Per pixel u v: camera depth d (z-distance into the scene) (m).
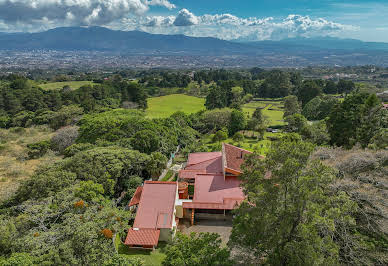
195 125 82.62
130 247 28.47
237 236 20.39
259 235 18.84
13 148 68.81
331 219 17.62
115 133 55.78
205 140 73.56
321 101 90.94
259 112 83.75
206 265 18.28
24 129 84.75
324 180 18.73
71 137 66.81
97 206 29.80
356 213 23.17
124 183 39.41
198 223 33.62
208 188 35.78
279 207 18.78
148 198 32.62
